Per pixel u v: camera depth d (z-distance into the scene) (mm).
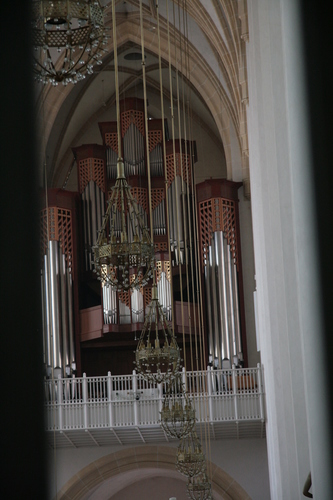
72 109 33844
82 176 32438
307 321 5246
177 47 30453
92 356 32750
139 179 32500
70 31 8891
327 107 2309
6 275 1903
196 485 21406
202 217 30750
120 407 26031
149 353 15844
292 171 6074
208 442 28188
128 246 11117
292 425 17797
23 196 1943
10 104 1949
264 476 27938
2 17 1949
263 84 17750
